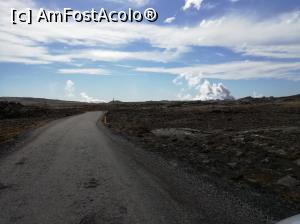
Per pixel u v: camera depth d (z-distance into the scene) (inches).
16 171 494.3
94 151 698.8
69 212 313.9
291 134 1072.2
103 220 293.6
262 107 3454.7
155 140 956.0
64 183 423.5
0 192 381.4
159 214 309.0
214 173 514.6
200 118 2132.1
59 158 609.3
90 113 2965.1
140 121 1918.1
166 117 2301.9
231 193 391.2
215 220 295.3
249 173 540.7
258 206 344.8
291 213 329.4
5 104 2773.1
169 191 389.7
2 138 911.0
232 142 887.7
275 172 551.8
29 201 347.6
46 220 293.1
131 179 447.5
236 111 2738.7
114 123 1676.9
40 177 455.5
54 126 1391.5
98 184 419.5
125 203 341.7
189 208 327.6
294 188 454.0
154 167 538.9
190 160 634.2
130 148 763.4
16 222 288.0
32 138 932.6
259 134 1104.8
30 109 2837.1
